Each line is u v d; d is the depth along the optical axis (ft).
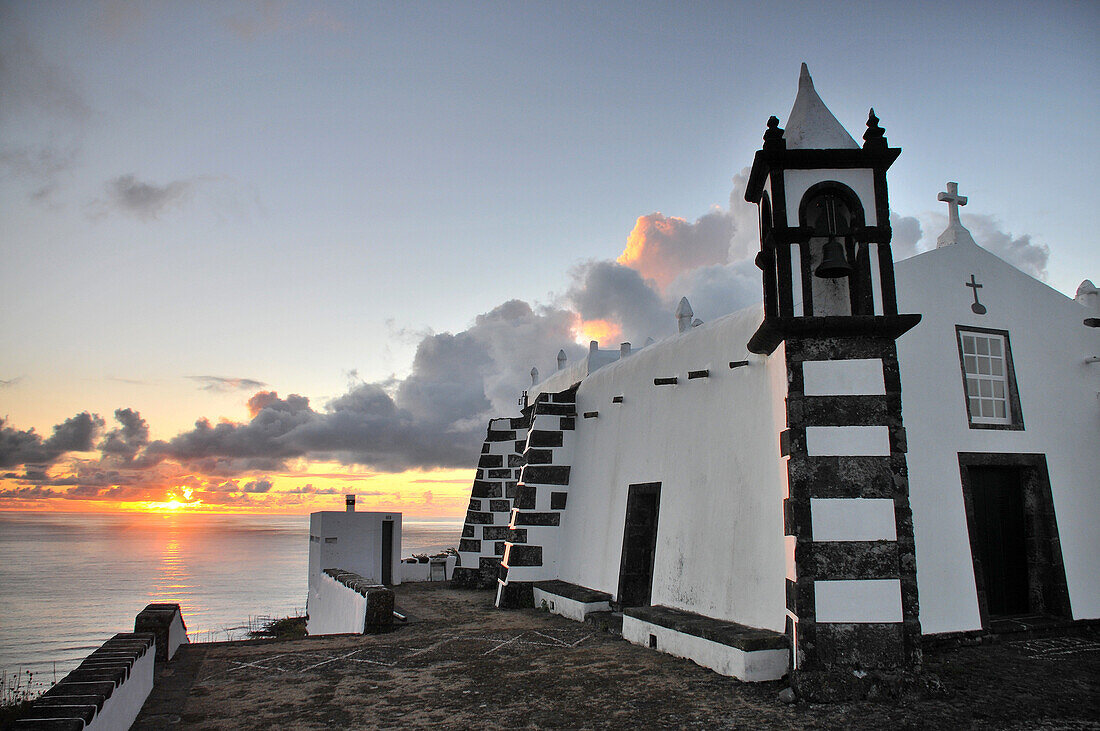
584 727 24.30
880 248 29.66
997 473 39.55
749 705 26.23
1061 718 24.20
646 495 46.19
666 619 36.14
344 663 34.22
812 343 29.01
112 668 23.50
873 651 26.78
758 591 33.22
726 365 38.91
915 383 37.06
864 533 27.53
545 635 41.55
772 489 33.27
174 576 224.74
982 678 28.96
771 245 31.19
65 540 530.68
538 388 91.09
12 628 122.52
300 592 174.09
